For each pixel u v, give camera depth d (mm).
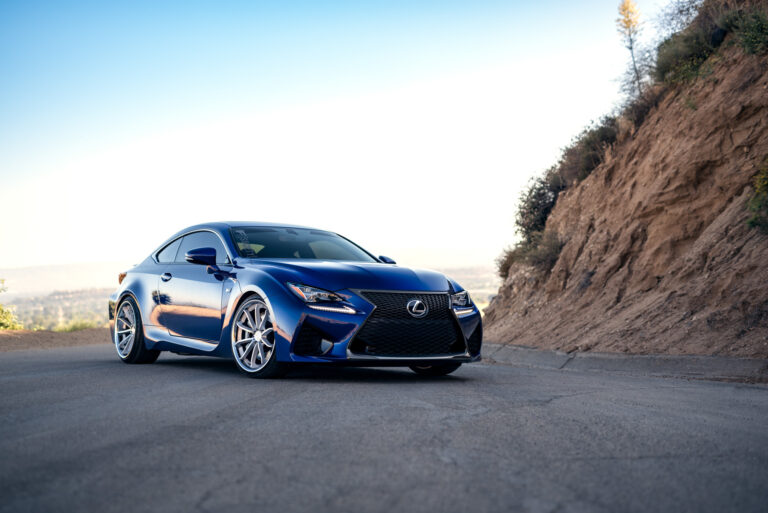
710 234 8805
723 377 6215
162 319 6449
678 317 7891
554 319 10703
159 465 2439
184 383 4809
